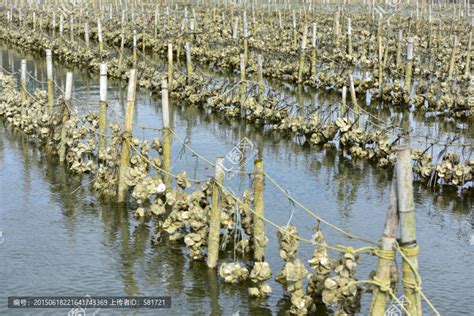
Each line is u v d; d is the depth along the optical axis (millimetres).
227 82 26891
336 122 20812
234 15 55250
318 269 11422
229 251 13633
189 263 13188
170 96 28516
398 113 26391
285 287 12211
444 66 33031
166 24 45719
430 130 23672
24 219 15141
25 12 53406
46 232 14492
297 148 21328
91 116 21734
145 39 41719
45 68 37062
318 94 29672
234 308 11594
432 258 13719
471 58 35375
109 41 44281
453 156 17906
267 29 45406
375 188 17766
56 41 41656
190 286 12320
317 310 11453
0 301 11695
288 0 64500
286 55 35375
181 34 38844
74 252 13602
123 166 15789
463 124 24828
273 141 22078
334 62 33844
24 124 21984
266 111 23641
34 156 19734
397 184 8820
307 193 17266
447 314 11484
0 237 14180
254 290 11852
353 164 19781
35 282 12391
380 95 28172
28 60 39875
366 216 15789
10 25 49469
